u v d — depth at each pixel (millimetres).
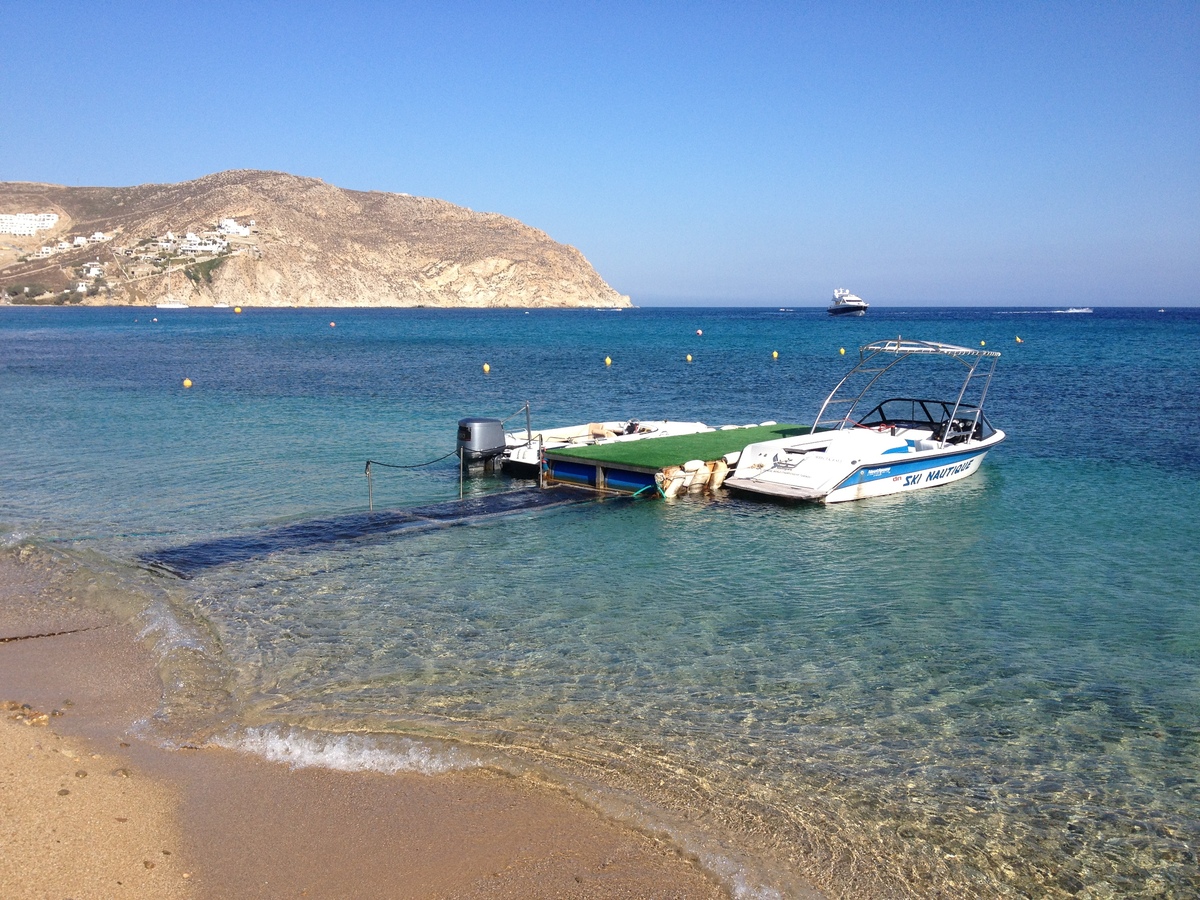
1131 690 9789
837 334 103750
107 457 22656
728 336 99375
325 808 7152
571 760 8016
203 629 11227
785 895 6250
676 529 16484
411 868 6387
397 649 10633
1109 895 6426
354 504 18016
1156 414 31297
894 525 16859
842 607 12375
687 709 9125
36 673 9836
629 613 12016
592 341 88500
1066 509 18094
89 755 7859
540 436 23000
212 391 38781
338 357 62562
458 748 8172
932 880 6512
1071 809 7461
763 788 7625
